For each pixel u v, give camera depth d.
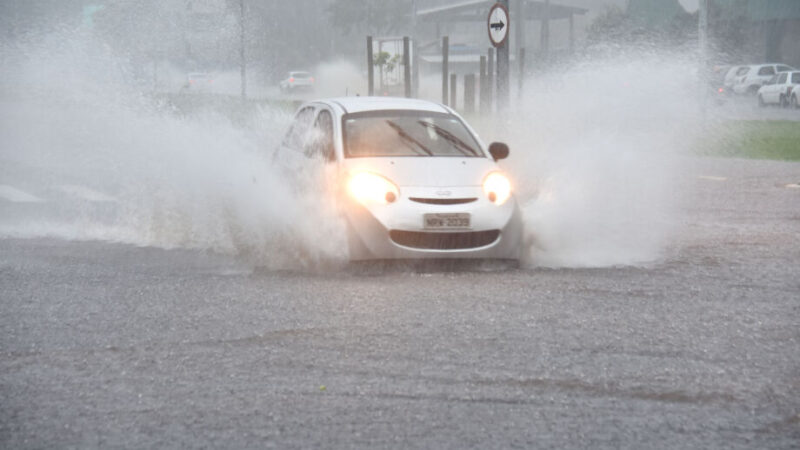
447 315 19.28
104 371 15.55
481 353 16.56
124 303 20.33
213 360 16.14
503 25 42.97
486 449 12.20
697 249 27.95
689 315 19.52
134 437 12.61
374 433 12.75
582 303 20.48
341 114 27.78
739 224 33.44
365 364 15.91
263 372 15.48
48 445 12.34
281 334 17.80
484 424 13.12
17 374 15.41
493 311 19.66
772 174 50.88
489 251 24.14
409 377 15.21
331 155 26.14
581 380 15.10
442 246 23.83
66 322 18.72
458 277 23.38
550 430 12.91
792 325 18.77
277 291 21.58
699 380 15.17
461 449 12.20
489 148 27.27
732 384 14.98
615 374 15.43
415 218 23.67
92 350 16.77
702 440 12.61
